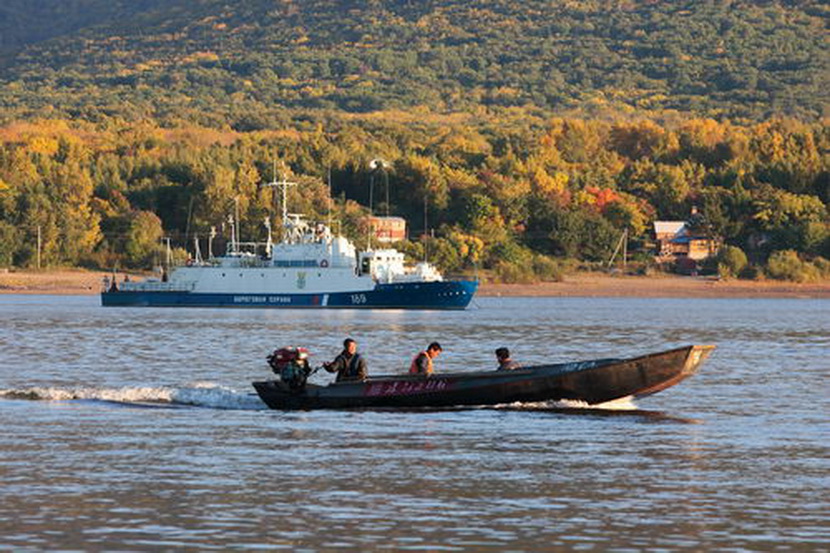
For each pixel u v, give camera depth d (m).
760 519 91.12
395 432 130.50
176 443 122.94
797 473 108.62
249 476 105.94
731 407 155.50
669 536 86.19
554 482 104.06
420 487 101.75
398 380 146.00
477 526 88.62
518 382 144.88
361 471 108.50
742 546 83.75
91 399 156.50
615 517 91.56
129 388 163.75
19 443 122.31
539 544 83.94
